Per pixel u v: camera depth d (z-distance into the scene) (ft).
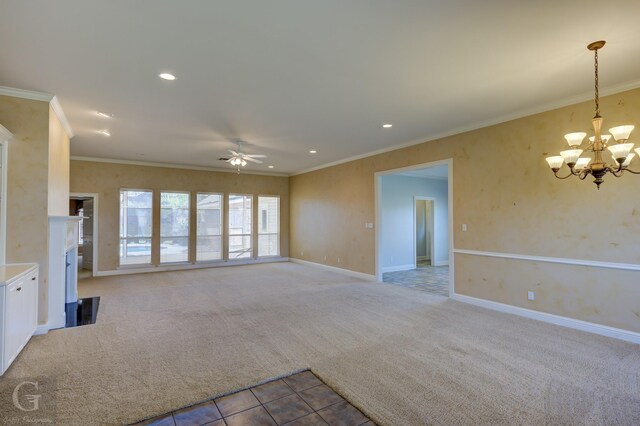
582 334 12.59
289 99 13.28
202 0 7.23
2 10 7.53
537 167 14.43
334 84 11.85
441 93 12.72
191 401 8.09
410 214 29.94
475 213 16.87
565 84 11.91
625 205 12.00
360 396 8.34
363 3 7.36
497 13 7.75
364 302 17.34
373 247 23.47
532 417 7.48
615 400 8.17
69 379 9.12
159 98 13.08
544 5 7.43
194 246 29.09
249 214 32.12
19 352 10.44
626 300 11.97
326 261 28.27
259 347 11.37
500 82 11.73
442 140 18.53
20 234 12.23
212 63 10.27
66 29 8.36
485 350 11.15
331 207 27.76
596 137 9.81
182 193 28.73
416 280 23.75
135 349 11.16
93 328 13.21
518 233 15.10
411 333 12.75
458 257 17.69
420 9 7.58
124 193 26.37
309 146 21.56
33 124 12.46
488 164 16.30
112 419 7.36
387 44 9.17
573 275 13.32
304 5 7.43
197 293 19.30
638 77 11.34
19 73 10.87
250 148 22.15
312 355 10.75
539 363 10.17
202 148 21.95
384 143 20.74
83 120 15.81
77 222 17.65
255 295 18.83
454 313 15.34
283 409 7.81
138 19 7.95
